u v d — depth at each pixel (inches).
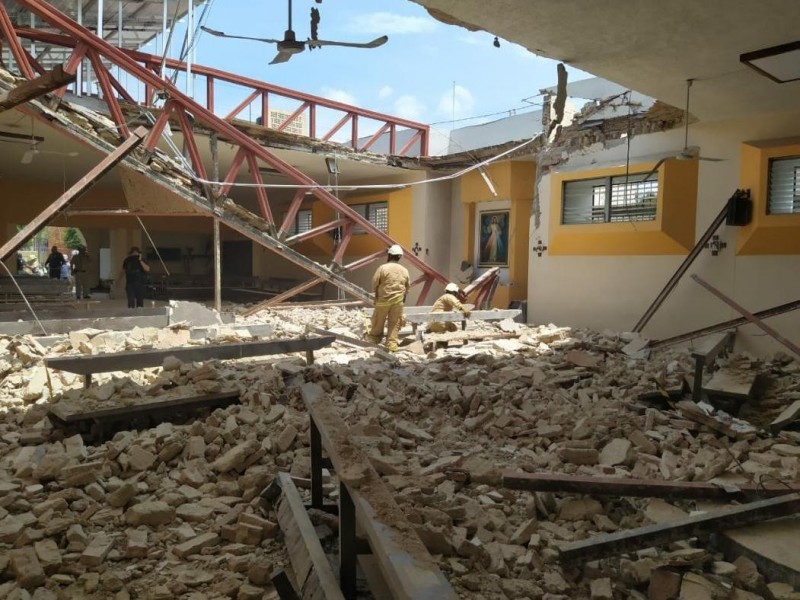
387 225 714.2
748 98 339.9
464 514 130.0
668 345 369.1
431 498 129.6
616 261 454.6
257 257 946.7
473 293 552.7
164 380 220.8
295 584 109.3
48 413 193.8
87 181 222.7
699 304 403.5
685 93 331.9
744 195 374.9
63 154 558.9
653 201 429.4
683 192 409.1
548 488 136.4
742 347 377.7
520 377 278.7
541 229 512.7
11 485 144.6
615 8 225.3
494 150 582.9
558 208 494.9
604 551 116.2
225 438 177.0
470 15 232.5
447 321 421.7
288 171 476.4
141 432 194.2
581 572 118.6
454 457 172.6
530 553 120.6
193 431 179.5
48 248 1448.1
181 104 428.5
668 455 177.8
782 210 366.0
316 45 256.2
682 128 411.2
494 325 462.3
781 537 123.3
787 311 333.4
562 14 230.8
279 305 564.7
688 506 146.2
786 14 227.9
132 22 617.6
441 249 676.7
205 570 118.2
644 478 152.6
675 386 253.6
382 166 629.0
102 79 399.5
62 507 137.5
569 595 111.8
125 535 129.6
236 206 467.5
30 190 741.3
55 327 370.0
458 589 106.7
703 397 249.3
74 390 211.9
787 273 360.5
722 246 390.3
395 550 80.6
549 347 376.8
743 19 233.1
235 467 160.1
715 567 117.3
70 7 574.9
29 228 215.2
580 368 308.3
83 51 389.7
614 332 432.8
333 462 104.3
